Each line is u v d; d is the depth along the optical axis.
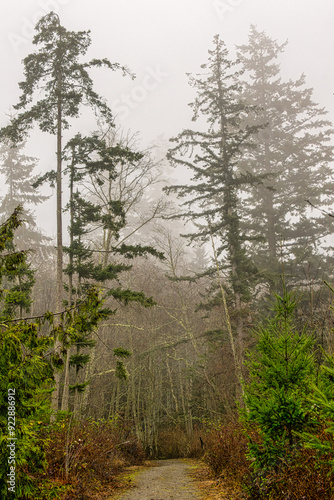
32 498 5.75
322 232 30.42
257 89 35.91
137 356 25.17
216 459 10.70
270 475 6.29
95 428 14.37
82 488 8.41
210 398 23.05
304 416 6.00
